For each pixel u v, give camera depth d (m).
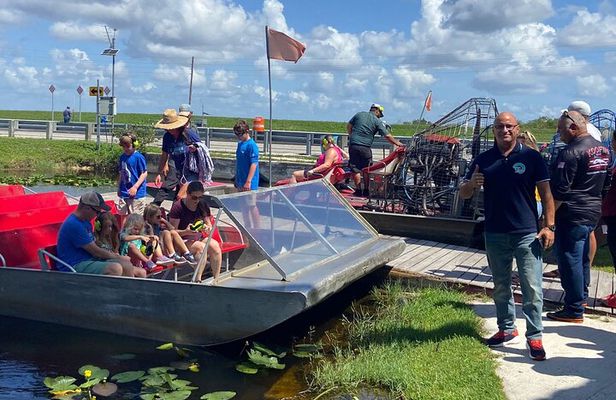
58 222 7.54
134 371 5.22
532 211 5.18
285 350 5.79
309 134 22.94
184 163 8.92
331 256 6.55
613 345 5.60
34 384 5.05
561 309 6.51
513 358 5.30
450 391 4.55
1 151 24.55
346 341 6.06
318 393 4.79
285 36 10.09
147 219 7.06
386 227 10.39
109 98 24.80
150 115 58.81
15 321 6.48
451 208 10.06
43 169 23.38
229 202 5.90
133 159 9.61
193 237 7.01
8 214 7.66
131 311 5.88
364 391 4.77
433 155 10.16
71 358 5.56
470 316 6.20
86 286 6.03
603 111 9.27
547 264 8.66
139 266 6.61
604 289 7.37
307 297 5.23
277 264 5.79
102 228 6.56
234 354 5.68
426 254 9.12
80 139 28.84
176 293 5.66
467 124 10.07
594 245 6.59
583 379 4.86
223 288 5.44
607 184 6.39
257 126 23.42
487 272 8.05
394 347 5.43
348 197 11.37
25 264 6.96
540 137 21.39
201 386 5.04
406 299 7.01
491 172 5.19
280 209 6.54
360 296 7.48
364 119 11.35
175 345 5.80
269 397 4.83
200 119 29.20
